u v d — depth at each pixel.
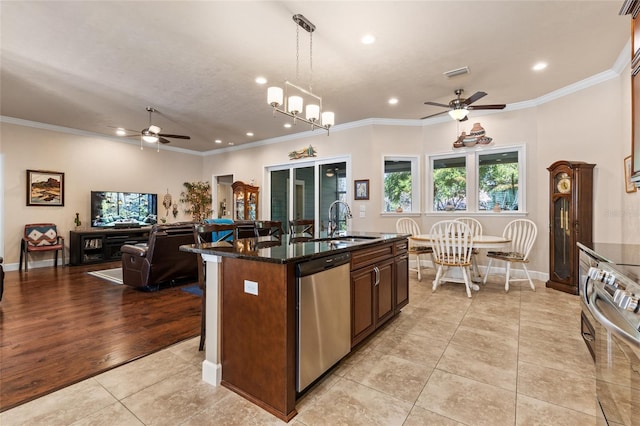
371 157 5.63
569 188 3.94
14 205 5.60
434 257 4.21
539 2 2.46
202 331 2.42
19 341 2.59
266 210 7.30
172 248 4.21
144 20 2.69
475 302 3.62
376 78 3.88
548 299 3.71
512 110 4.89
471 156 5.31
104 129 6.32
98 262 6.21
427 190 5.69
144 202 7.34
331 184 6.25
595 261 1.78
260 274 1.77
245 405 1.77
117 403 1.77
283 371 1.67
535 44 3.10
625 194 3.50
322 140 6.29
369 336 2.65
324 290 1.94
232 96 4.48
